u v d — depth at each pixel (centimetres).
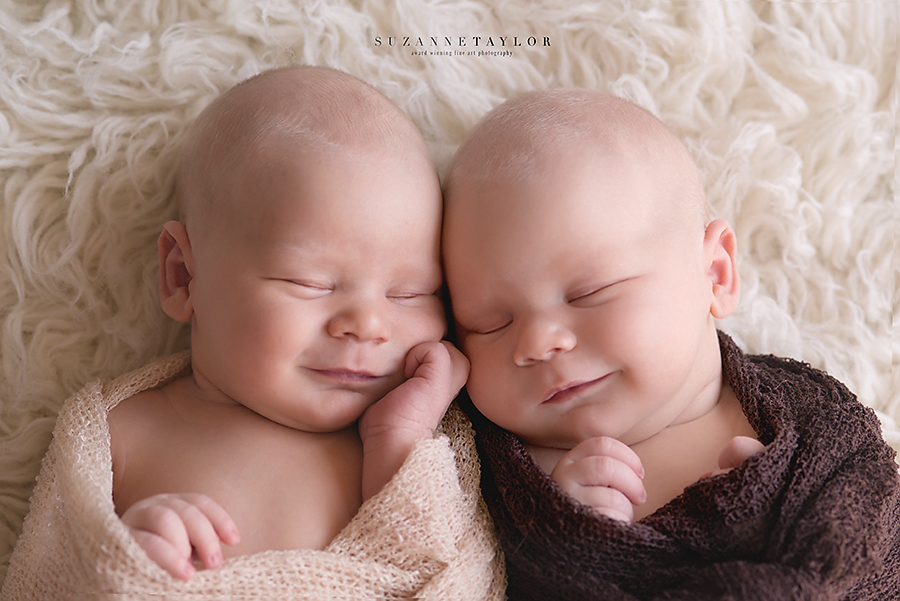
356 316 111
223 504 109
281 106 119
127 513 99
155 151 135
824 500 104
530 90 147
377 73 144
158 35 137
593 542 105
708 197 147
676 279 115
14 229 129
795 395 122
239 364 113
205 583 96
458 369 118
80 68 133
